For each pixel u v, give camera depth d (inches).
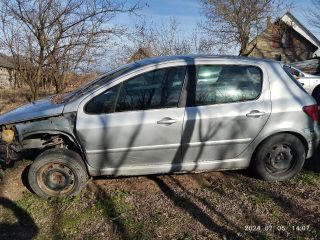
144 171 195.2
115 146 188.2
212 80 193.5
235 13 1105.4
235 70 196.2
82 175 192.1
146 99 188.7
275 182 206.2
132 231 162.2
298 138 202.4
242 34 1119.0
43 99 225.3
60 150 191.9
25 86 569.9
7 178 218.4
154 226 165.6
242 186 202.5
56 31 375.2
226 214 175.0
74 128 189.3
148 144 188.9
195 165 196.9
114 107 187.9
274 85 198.8
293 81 204.4
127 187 203.9
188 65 192.2
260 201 185.6
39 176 192.4
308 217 171.3
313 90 548.4
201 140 191.5
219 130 191.5
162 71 190.9
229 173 219.5
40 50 378.9
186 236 157.6
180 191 198.5
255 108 193.8
